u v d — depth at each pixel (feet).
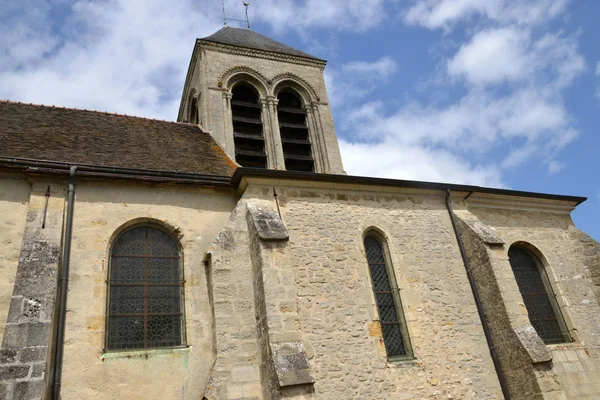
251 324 29.68
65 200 30.89
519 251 44.11
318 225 35.42
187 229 33.19
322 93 59.98
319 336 30.86
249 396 27.37
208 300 31.07
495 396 33.71
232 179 35.47
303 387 25.84
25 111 41.06
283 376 25.81
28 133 36.83
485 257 37.37
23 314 24.72
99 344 27.32
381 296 35.32
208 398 26.22
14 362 23.15
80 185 31.86
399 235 38.06
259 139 53.21
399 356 33.17
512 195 44.57
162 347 29.07
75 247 29.60
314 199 36.65
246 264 31.55
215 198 35.37
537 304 41.68
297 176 35.96
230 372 27.73
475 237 38.63
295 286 32.07
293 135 56.59
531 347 33.27
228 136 51.29
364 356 31.32
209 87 54.13
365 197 38.75
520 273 42.86
